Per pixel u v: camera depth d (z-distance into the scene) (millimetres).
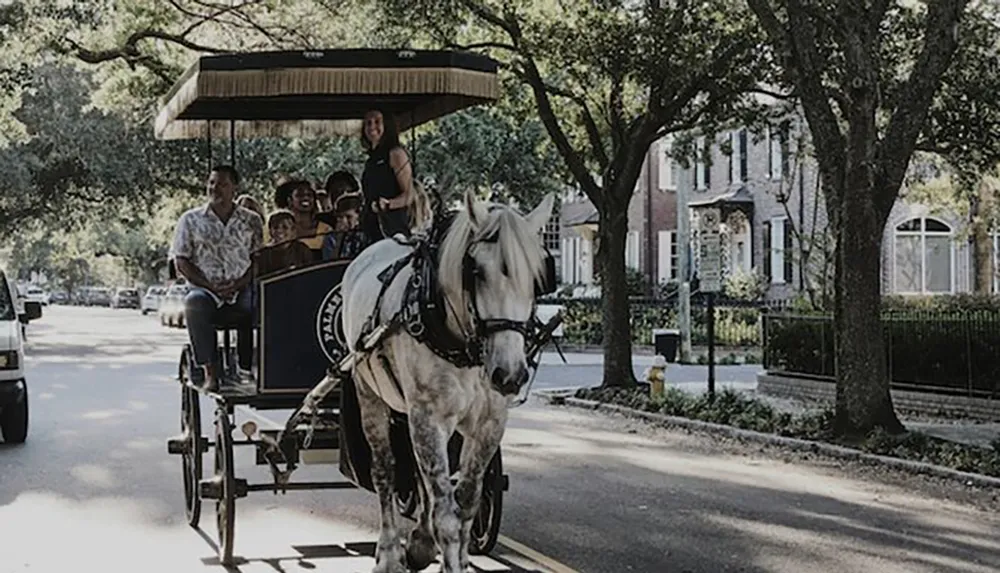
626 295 24719
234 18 28125
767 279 45000
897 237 41250
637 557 9930
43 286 148000
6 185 49188
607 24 21625
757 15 17641
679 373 30625
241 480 9695
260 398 9766
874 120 16859
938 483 14141
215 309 10539
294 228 11398
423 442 7641
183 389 11797
